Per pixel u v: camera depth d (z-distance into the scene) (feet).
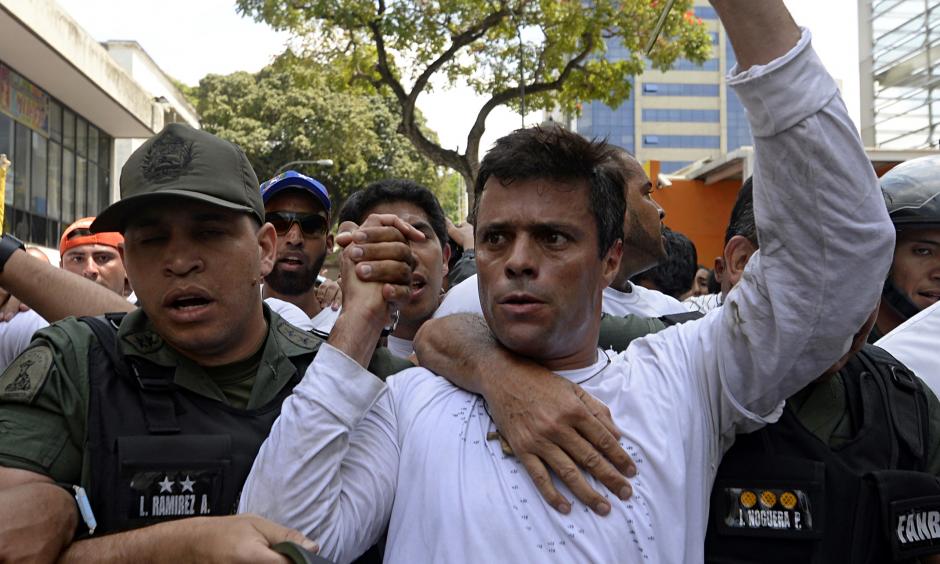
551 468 5.43
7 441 5.48
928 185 8.30
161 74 87.66
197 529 5.02
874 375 6.30
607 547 5.21
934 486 5.89
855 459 5.96
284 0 39.52
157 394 5.92
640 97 285.43
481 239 5.84
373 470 5.68
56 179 60.64
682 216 35.29
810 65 5.09
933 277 8.29
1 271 7.18
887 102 61.16
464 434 5.67
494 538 5.22
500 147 5.78
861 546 5.79
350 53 42.83
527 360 5.85
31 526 5.02
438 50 41.78
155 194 5.85
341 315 5.82
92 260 15.56
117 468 5.62
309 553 4.64
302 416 5.34
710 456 5.84
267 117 93.71
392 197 11.19
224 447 5.82
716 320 6.08
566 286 5.60
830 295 5.31
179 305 5.99
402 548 5.49
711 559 5.89
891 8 60.64
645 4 41.42
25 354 5.87
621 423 5.66
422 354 6.50
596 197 5.70
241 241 6.21
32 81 55.31
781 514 5.78
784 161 5.20
